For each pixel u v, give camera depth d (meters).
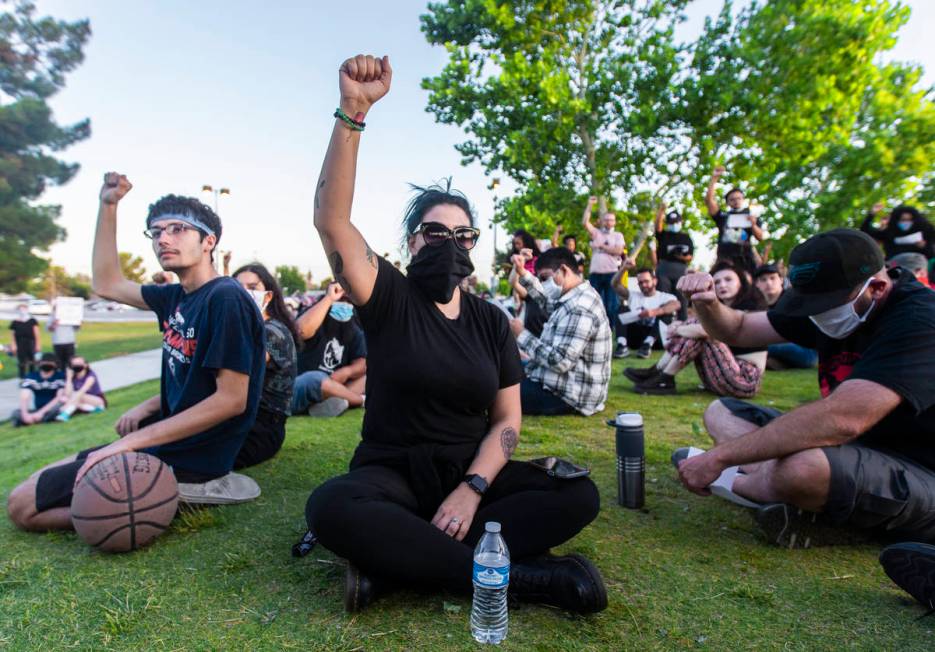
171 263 2.71
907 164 14.25
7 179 30.75
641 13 18.27
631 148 18.81
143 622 1.85
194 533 2.55
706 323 2.84
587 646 1.71
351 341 5.59
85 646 1.72
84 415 8.38
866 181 14.70
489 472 2.13
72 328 13.16
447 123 19.06
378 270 2.15
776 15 16.75
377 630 1.79
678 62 17.30
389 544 1.80
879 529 2.35
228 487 2.85
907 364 2.06
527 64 17.33
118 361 17.17
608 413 4.91
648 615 1.89
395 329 2.17
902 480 2.14
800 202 15.89
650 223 19.98
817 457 2.14
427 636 1.75
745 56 16.34
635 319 8.77
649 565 2.25
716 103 16.84
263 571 2.20
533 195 18.67
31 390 8.38
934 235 7.28
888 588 2.08
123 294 3.07
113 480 2.31
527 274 6.28
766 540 2.48
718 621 1.86
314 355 5.40
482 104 18.22
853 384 2.12
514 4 18.11
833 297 2.14
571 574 1.86
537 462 2.21
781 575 2.17
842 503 2.15
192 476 2.73
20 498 2.58
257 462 3.50
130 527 2.31
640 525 2.64
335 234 2.00
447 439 2.20
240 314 2.64
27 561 2.30
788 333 2.64
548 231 18.67
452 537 1.95
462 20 17.81
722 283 5.41
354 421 4.89
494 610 1.73
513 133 17.41
